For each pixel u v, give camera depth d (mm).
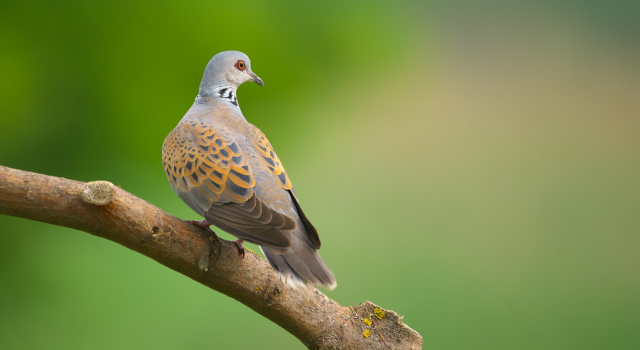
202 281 5676
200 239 5496
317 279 5355
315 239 5645
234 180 6047
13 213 4848
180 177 6375
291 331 6070
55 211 4883
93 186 4832
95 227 5047
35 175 4844
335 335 6035
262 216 5637
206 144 6395
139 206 5133
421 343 6152
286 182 6484
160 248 5324
